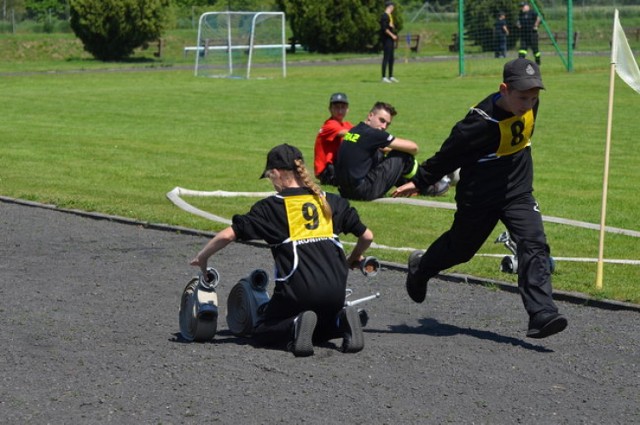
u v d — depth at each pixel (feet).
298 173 44.50
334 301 43.93
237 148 116.26
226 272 59.72
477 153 46.03
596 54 275.39
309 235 43.93
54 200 81.71
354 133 81.87
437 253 48.49
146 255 63.93
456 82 205.98
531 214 46.09
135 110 157.89
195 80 220.02
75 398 38.14
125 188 89.04
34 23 368.27
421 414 36.63
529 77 43.98
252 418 36.17
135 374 40.86
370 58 302.66
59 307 51.49
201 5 392.06
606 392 39.32
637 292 53.93
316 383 39.83
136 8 303.89
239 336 46.50
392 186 82.48
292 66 263.70
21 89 197.26
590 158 109.40
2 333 46.70
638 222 75.87
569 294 53.26
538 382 40.37
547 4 306.96
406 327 48.42
